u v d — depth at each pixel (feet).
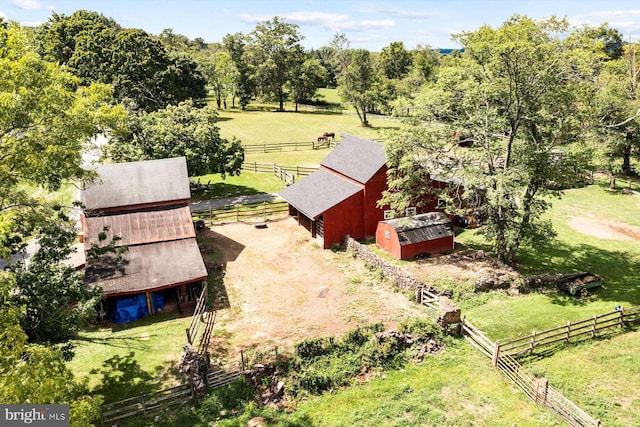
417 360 70.38
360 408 60.34
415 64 359.25
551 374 65.21
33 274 57.67
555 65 87.56
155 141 141.08
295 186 133.28
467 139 103.35
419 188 109.70
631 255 108.37
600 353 69.92
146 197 106.32
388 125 297.53
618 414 57.11
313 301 89.40
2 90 56.18
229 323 82.07
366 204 116.78
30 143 58.29
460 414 58.80
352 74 291.17
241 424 57.21
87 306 60.75
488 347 70.18
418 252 107.65
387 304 86.94
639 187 159.84
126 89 209.56
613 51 222.48
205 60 393.50
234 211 137.80
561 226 127.34
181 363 67.72
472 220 126.93
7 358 42.68
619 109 122.62
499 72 93.04
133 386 64.64
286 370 66.44
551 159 94.12
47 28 257.96
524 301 88.02
